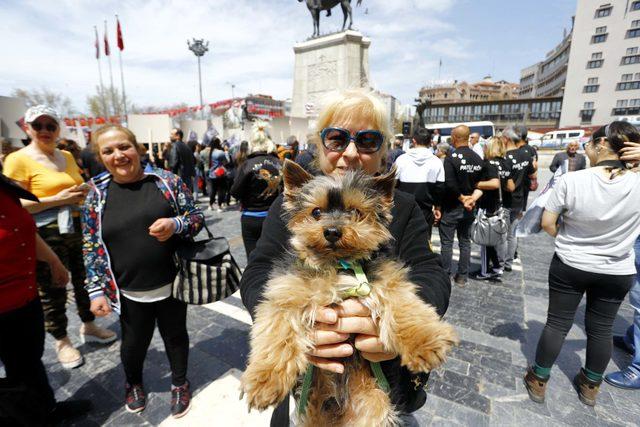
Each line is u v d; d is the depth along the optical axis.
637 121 28.62
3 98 5.19
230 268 2.88
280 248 1.76
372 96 1.81
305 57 20.84
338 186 1.50
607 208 2.71
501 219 5.49
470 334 4.28
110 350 4.01
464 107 71.38
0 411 2.04
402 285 1.44
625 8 58.72
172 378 3.11
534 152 6.82
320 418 1.51
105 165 2.65
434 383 3.40
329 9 20.80
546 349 3.06
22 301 2.41
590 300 3.02
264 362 1.25
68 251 3.84
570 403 3.16
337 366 1.31
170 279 2.85
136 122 9.90
